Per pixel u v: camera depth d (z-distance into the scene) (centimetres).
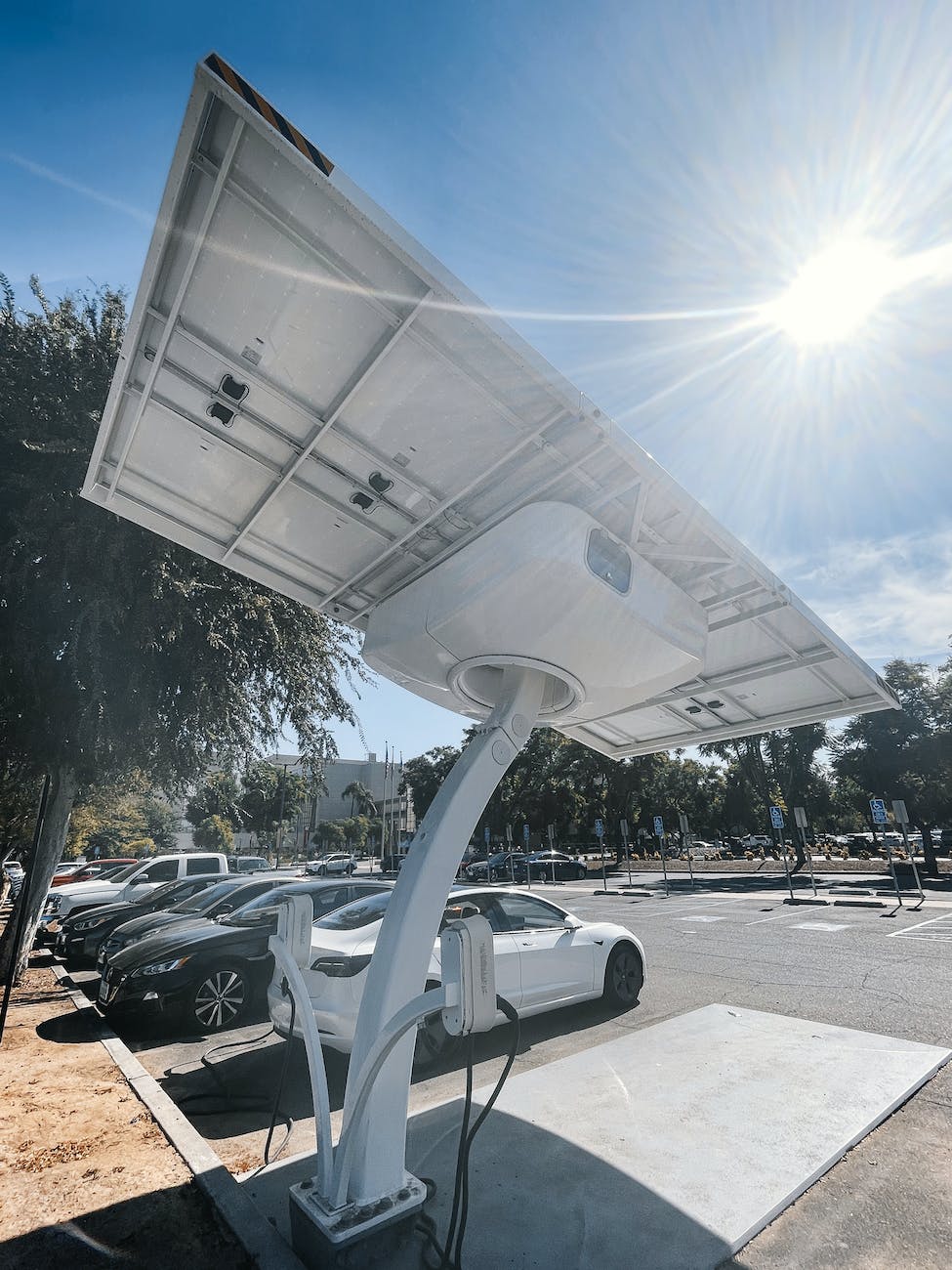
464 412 306
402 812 7719
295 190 233
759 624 423
